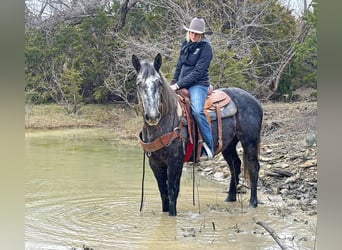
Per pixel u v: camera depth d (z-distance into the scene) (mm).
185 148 6602
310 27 16375
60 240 5434
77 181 8844
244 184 8602
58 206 7047
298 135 11734
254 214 6711
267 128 12953
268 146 10883
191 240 5477
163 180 6738
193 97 6707
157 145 6324
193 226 6082
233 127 7180
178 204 7301
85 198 7559
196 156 6785
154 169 6695
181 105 6617
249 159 7305
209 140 6758
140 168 10242
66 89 19688
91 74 20094
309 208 6953
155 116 5883
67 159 11344
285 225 6113
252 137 7301
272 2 17375
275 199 7629
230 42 15648
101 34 20281
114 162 10977
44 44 21000
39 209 6863
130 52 16969
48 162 10898
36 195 7734
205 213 6762
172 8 17578
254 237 5590
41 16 21781
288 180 8414
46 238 5504
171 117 6367
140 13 20031
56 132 16750
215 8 16969
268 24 16438
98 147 13422
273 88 17359
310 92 17688
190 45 6863
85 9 21156
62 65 20469
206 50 6754
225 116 7031
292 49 16594
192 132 6625
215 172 9875
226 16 17109
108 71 19672
